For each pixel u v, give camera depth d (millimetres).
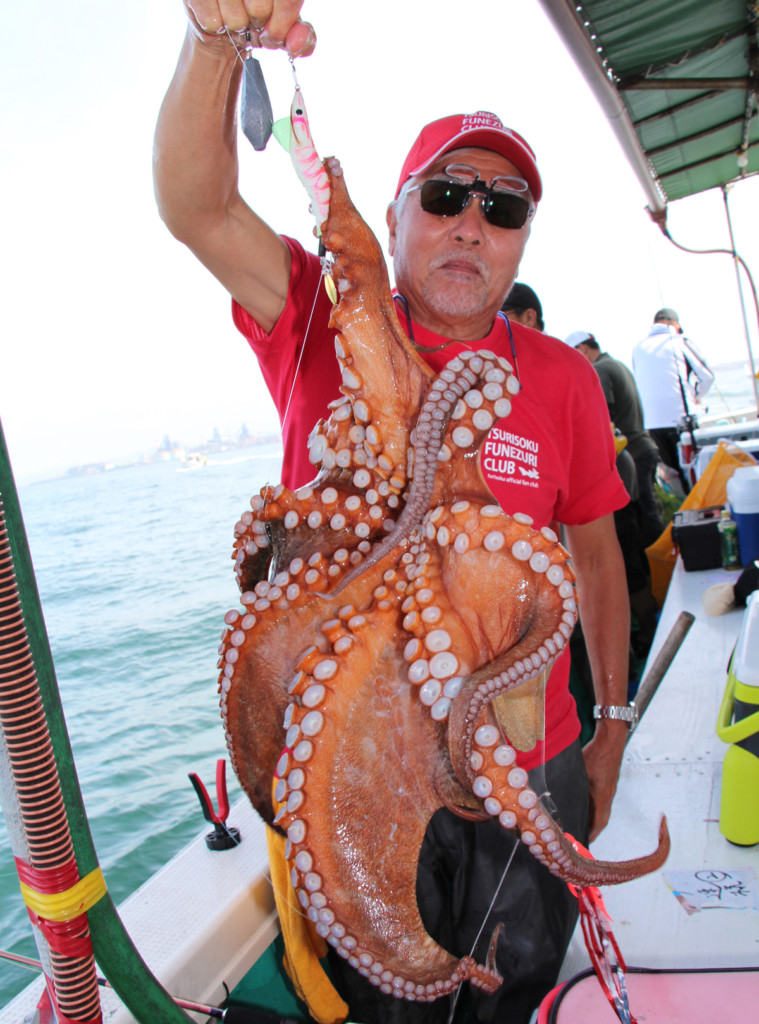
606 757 2002
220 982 1617
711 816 2170
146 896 1756
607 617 2070
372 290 1016
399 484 1061
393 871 932
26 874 917
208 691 4594
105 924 952
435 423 997
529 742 1051
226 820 2025
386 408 1042
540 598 979
